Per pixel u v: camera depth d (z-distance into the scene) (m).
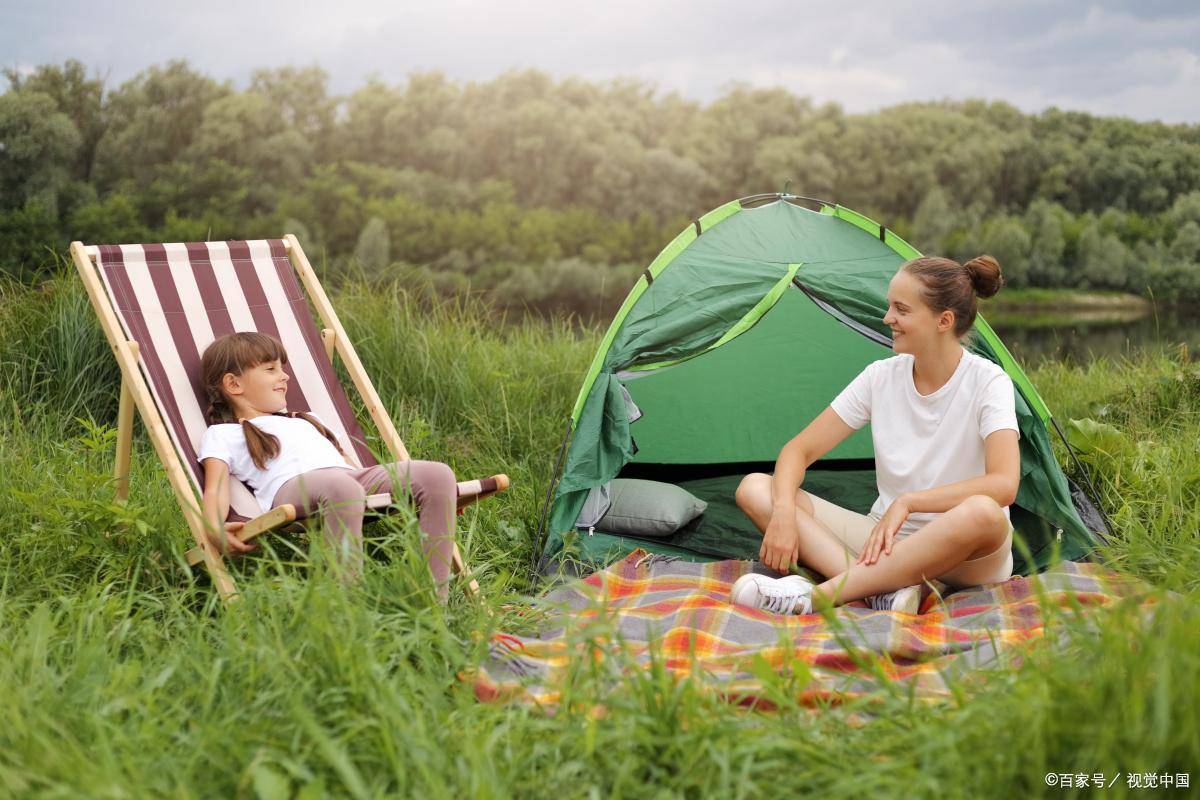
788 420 4.83
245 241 3.60
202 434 3.12
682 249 3.86
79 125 28.17
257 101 30.11
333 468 2.96
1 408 4.41
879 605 2.86
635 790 1.79
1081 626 2.05
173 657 2.23
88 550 3.02
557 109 33.72
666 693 1.98
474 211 32.62
